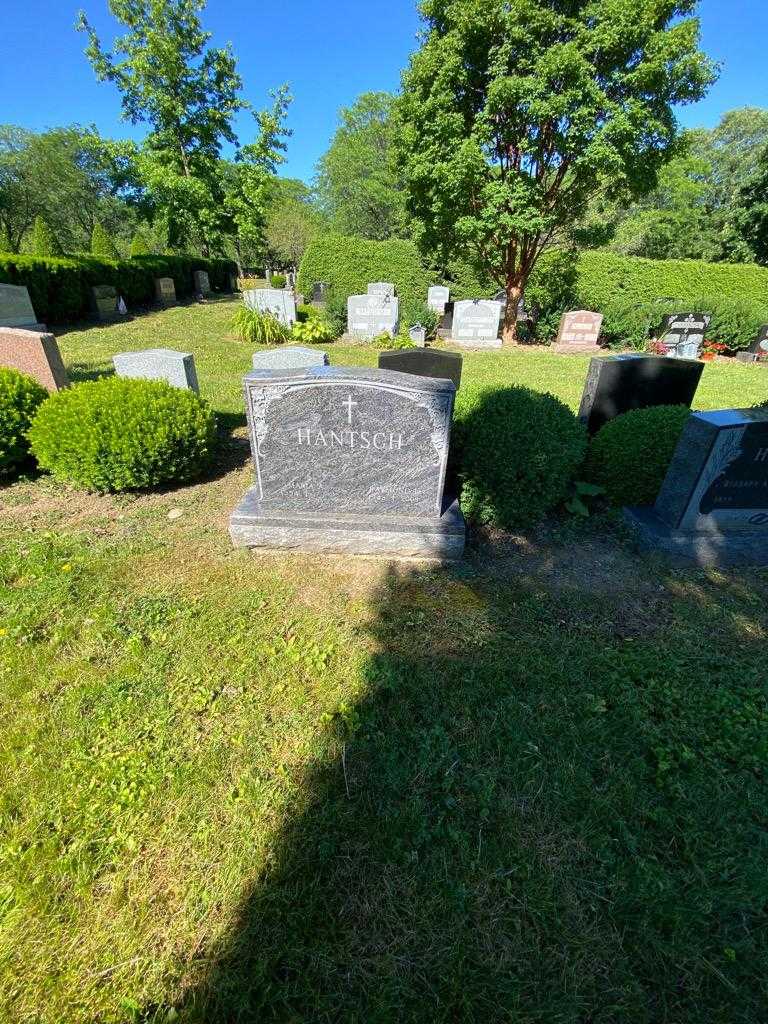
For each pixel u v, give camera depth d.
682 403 5.91
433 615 3.21
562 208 13.48
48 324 13.61
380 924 1.70
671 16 10.66
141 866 1.84
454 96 11.56
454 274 20.69
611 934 1.68
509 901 1.76
